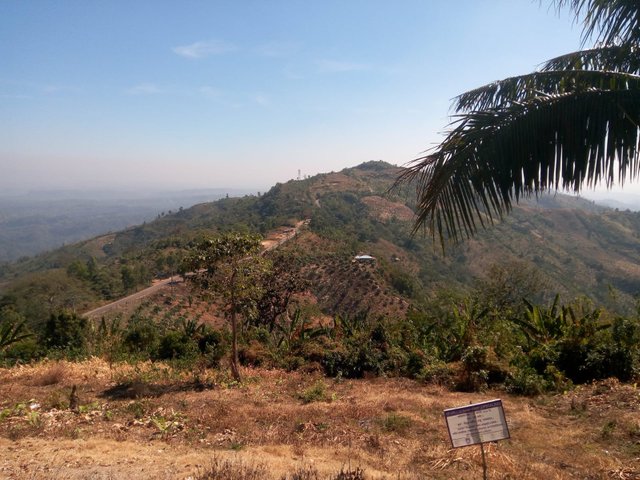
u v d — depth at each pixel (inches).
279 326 767.1
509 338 559.2
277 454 262.2
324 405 386.9
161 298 1884.8
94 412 361.7
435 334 618.8
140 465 239.3
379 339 594.6
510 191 160.6
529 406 375.9
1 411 366.9
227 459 237.0
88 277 2177.7
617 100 155.0
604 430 285.3
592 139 155.7
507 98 207.3
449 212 162.6
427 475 230.4
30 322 1483.8
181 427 320.2
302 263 2048.5
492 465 239.5
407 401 393.7
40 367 573.3
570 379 437.1
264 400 414.6
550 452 264.1
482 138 160.1
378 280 1932.8
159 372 538.9
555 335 525.3
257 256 480.7
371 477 216.2
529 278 962.1
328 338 640.4
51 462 242.5
